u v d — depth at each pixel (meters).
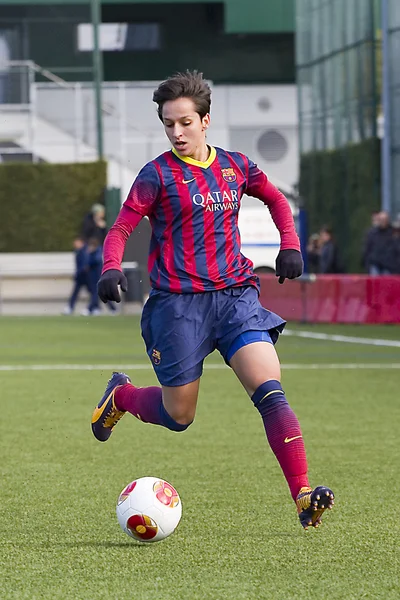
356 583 13.44
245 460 22.41
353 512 17.47
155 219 15.62
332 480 20.11
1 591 13.17
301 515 14.60
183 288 15.43
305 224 71.94
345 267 83.75
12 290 88.88
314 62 90.25
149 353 15.88
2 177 88.19
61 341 53.50
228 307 15.55
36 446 24.23
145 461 22.30
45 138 92.88
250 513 17.41
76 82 93.06
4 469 21.42
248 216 88.44
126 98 109.94
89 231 78.62
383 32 75.75
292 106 121.50
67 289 89.12
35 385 35.75
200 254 15.49
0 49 92.44
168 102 15.29
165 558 14.68
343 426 26.84
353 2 81.69
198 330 15.49
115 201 88.31
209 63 120.31
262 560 14.57
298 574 13.86
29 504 18.19
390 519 16.97
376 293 62.12
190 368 15.53
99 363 42.62
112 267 14.93
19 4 92.00
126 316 75.38
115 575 13.85
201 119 15.40
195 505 18.02
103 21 118.19
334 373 38.72
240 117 120.94
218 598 12.79
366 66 79.88
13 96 92.56
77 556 14.81
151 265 15.73
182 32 118.88
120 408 17.64
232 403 31.64
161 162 15.47
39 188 88.25
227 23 110.88
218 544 15.43
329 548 15.21
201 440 25.08
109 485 19.78
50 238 88.75
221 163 15.66
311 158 90.75
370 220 79.06
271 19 111.50
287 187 109.25
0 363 42.84
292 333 57.06
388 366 40.94
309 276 64.56
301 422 27.50
